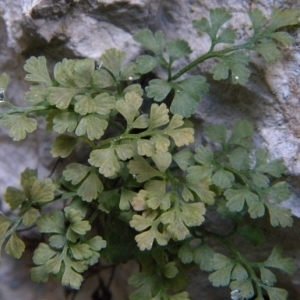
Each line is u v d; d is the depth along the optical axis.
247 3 0.19
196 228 0.19
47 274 0.18
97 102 0.17
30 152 0.22
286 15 0.18
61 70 0.18
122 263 0.20
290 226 0.18
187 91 0.18
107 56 0.18
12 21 0.20
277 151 0.19
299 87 0.19
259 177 0.18
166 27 0.20
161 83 0.18
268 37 0.18
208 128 0.19
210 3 0.19
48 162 0.22
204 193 0.18
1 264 0.22
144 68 0.18
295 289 0.21
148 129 0.17
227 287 0.22
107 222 0.20
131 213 0.19
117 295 0.23
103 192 0.18
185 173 0.20
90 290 0.23
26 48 0.20
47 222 0.18
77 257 0.18
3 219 0.18
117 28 0.19
